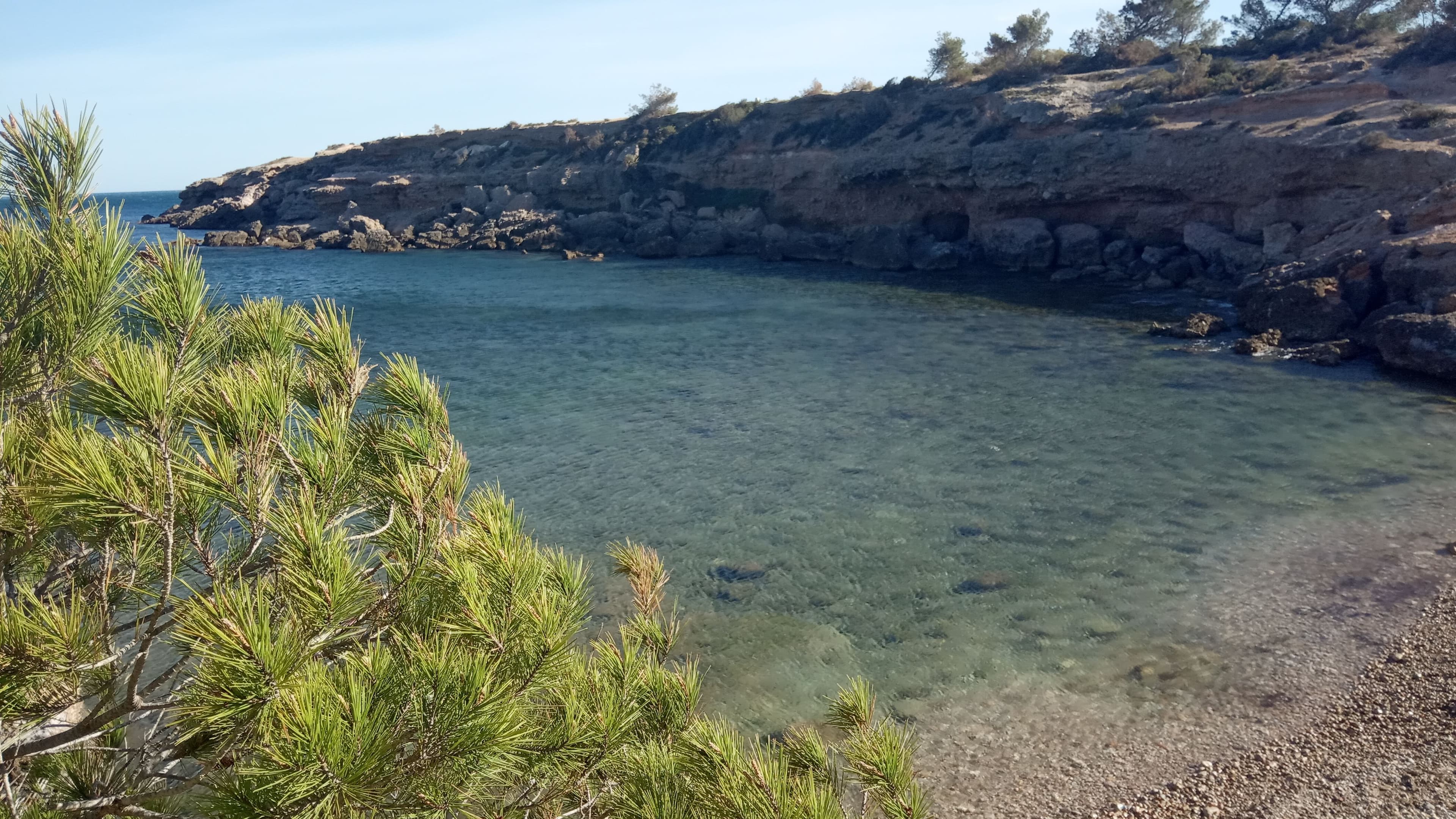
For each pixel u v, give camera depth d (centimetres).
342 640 438
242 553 449
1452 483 2167
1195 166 5853
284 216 11956
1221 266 5609
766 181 9000
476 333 4759
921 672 1466
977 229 7206
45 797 466
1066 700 1373
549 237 9156
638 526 2111
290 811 346
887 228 7438
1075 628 1586
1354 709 1293
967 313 5047
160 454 405
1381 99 5572
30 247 466
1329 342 3712
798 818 458
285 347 589
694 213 9356
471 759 381
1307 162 5206
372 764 344
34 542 430
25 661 352
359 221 10375
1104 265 6312
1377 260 3944
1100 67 8138
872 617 1655
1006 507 2167
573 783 498
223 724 356
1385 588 1658
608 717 495
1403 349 3322
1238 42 7888
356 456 514
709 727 522
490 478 2445
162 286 463
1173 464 2423
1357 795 1109
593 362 3981
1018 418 2927
